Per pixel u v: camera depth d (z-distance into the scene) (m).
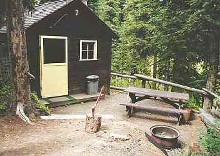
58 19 11.30
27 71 8.21
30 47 10.83
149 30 15.64
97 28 13.03
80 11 12.10
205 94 9.86
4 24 11.45
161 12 12.52
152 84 17.17
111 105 11.93
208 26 11.09
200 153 6.17
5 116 8.02
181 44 11.74
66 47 11.91
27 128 7.56
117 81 16.41
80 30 12.37
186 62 12.78
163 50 12.46
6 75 10.14
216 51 11.66
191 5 10.95
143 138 7.55
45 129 7.59
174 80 13.63
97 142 6.71
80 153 6.05
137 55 17.33
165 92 10.20
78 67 12.60
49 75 11.54
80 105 11.72
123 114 10.59
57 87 11.89
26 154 5.93
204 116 7.74
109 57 13.98
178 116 9.83
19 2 7.75
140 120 9.90
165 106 11.33
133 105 9.84
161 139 7.43
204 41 12.17
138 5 15.66
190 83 13.05
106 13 24.61
